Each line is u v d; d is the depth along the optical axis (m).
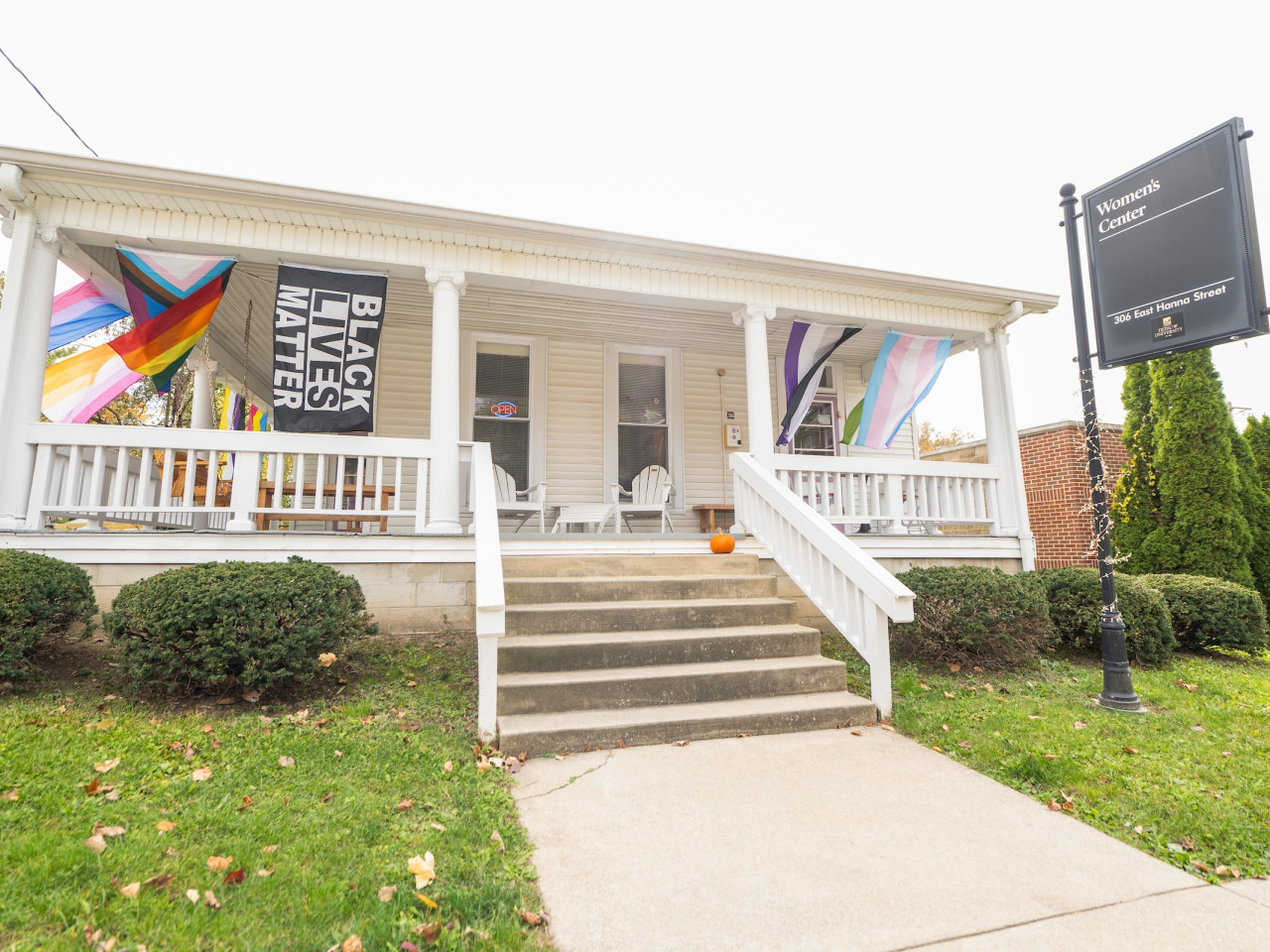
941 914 1.94
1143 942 1.82
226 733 3.14
